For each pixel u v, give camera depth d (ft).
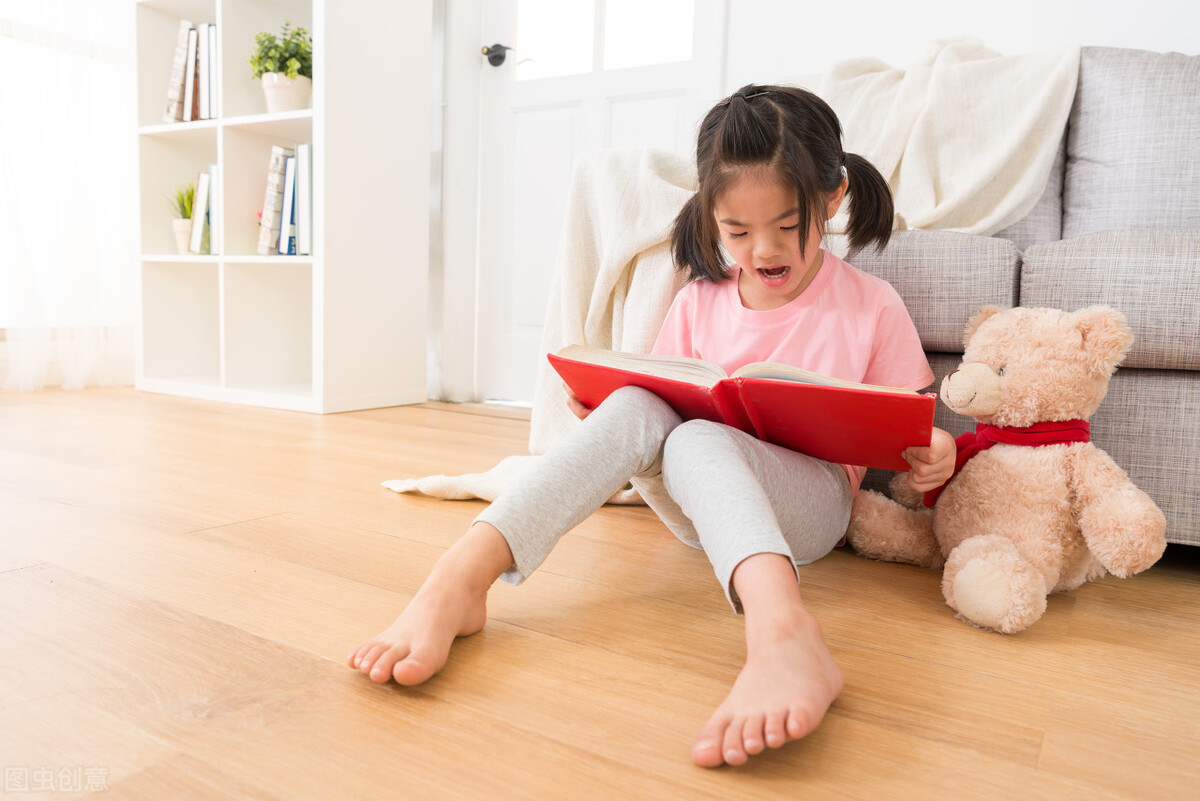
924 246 3.64
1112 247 3.26
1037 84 4.70
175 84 7.79
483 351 8.53
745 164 2.60
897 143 4.76
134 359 8.42
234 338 7.57
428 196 7.86
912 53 6.34
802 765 1.76
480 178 8.38
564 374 2.93
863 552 3.41
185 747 1.72
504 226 8.38
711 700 2.04
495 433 6.37
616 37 7.69
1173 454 3.23
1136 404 3.28
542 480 2.39
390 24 7.23
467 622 2.28
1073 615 2.82
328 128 6.74
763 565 2.03
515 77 8.21
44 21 7.52
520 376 8.40
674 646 2.39
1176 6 5.55
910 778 1.72
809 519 2.81
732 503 2.18
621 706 1.99
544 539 2.36
